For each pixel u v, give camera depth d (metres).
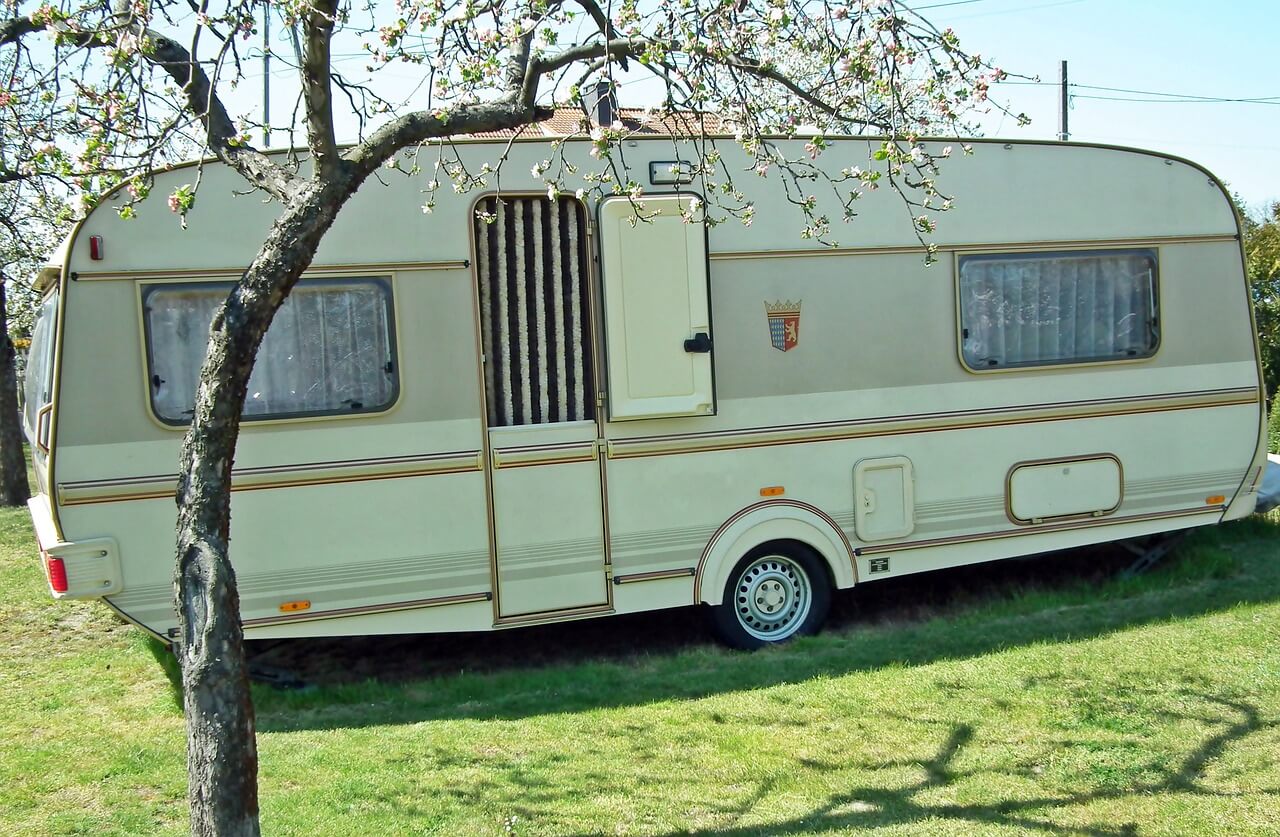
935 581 8.20
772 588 6.87
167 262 5.80
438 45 4.53
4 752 5.28
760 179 6.64
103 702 6.14
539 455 6.30
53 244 9.58
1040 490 7.29
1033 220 7.25
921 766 4.70
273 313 3.74
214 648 3.49
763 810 4.32
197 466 3.60
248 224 5.91
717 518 6.61
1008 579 8.18
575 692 5.98
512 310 6.30
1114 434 7.46
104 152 4.36
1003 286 7.20
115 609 5.75
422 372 6.14
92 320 5.70
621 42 4.44
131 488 5.75
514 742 5.20
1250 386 7.79
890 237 6.92
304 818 4.34
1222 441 7.72
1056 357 7.33
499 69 4.36
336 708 5.96
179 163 5.79
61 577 5.65
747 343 6.64
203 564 3.53
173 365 5.82
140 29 4.23
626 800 4.46
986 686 5.65
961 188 7.08
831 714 5.38
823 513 6.81
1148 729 4.95
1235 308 7.76
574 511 6.37
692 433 6.54
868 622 7.31
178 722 5.76
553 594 6.36
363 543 6.08
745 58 4.71
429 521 6.16
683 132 6.14
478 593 6.25
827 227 6.21
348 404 6.06
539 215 6.30
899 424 6.96
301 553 6.00
